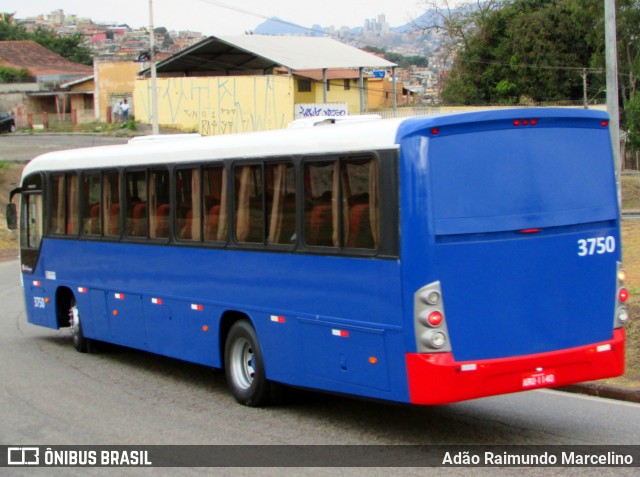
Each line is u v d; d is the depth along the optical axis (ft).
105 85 237.86
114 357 47.19
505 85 210.18
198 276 37.19
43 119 233.96
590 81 201.16
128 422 32.89
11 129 214.48
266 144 32.83
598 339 28.45
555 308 27.55
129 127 208.95
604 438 28.81
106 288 44.52
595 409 32.91
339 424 31.83
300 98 197.06
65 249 48.11
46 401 36.73
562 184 27.71
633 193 157.89
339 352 29.53
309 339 30.91
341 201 29.17
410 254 26.32
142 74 224.53
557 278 27.55
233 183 34.76
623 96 186.60
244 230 34.27
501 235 26.78
